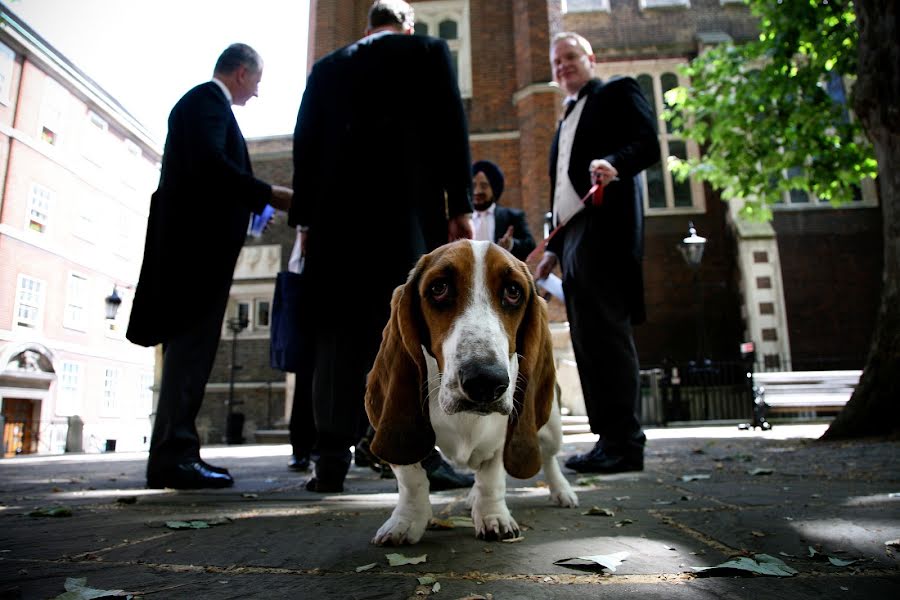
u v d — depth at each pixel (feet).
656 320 57.31
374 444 5.70
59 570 5.08
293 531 6.74
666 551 5.51
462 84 48.01
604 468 12.96
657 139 12.96
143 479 14.44
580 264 13.17
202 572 4.99
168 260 11.64
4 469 19.36
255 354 52.01
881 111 19.54
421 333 5.80
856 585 4.37
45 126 66.39
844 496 8.72
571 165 13.80
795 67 37.78
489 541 6.03
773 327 53.62
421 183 10.08
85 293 73.20
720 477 11.75
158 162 91.61
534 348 5.98
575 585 4.43
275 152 53.26
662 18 63.57
